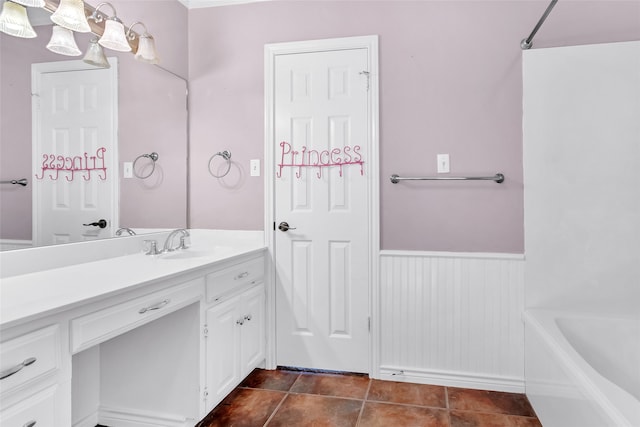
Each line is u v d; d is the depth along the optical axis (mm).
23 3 1419
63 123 1746
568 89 2098
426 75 2256
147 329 1814
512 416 1922
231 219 2533
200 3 2574
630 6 2051
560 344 1633
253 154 2496
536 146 2127
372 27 2322
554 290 2121
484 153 2197
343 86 2361
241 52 2512
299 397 2117
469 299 2217
